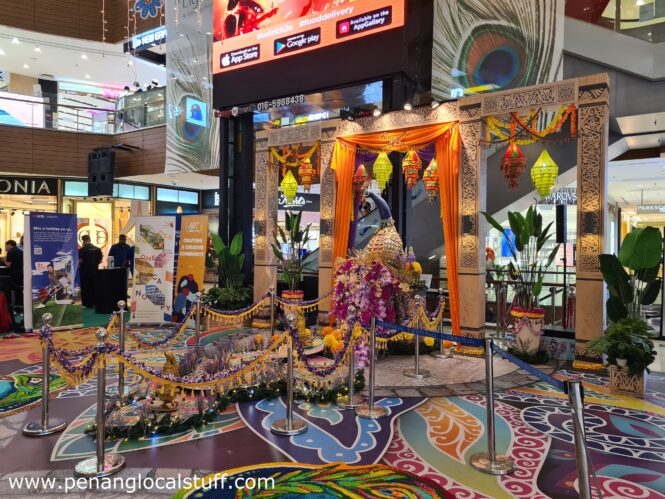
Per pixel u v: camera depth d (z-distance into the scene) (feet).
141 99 49.52
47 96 50.62
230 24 29.19
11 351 20.79
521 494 9.08
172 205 59.16
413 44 24.40
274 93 27.50
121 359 10.32
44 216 25.53
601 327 18.08
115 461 10.10
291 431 11.87
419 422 12.84
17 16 47.37
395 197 27.37
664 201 54.65
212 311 20.20
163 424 11.96
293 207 51.88
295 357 16.85
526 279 20.88
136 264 27.37
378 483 9.40
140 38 48.93
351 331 13.97
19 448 10.95
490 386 10.44
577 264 18.54
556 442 11.58
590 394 15.38
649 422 12.93
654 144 33.32
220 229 31.35
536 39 29.60
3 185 49.42
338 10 24.97
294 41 26.61
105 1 51.16
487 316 29.32
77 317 26.40
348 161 24.72
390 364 19.17
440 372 17.97
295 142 26.53
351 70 24.58
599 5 28.50
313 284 30.35
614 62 27.99
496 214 32.22
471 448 11.18
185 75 45.39
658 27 27.27
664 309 25.46
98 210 53.62
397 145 23.18
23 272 27.14
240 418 12.96
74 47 51.90
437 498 8.87
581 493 7.36
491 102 20.26
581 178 18.39
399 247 19.76
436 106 21.70
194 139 45.19
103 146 50.83
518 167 21.53
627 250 16.16
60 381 16.25
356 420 12.92
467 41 31.14
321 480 9.48
